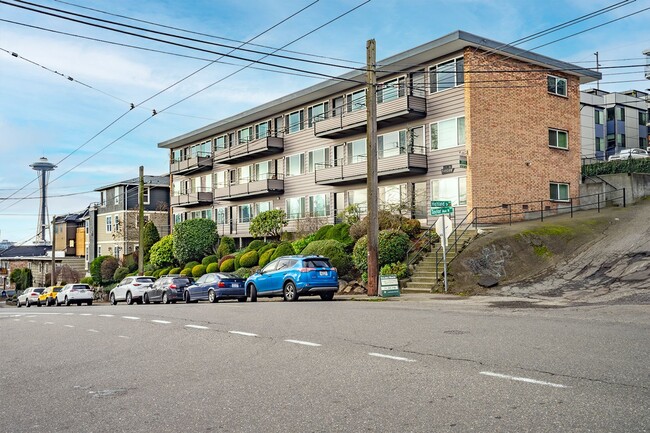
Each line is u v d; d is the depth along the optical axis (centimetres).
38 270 7881
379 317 1327
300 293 2122
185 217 5762
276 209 4166
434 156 3206
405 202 3102
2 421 601
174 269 4616
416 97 3209
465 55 3009
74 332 1392
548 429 503
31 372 877
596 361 759
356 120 3522
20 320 1922
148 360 922
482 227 2828
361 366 791
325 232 3350
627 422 515
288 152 4375
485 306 1598
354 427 531
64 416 612
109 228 6681
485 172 3025
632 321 1136
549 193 3309
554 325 1091
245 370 803
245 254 3753
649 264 1914
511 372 713
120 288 3441
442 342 945
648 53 3052
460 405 585
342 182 3738
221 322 1390
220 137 5262
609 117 6019
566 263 2169
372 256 2139
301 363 832
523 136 3206
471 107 3002
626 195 3275
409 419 547
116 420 588
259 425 550
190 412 605
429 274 2325
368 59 2142
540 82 3325
